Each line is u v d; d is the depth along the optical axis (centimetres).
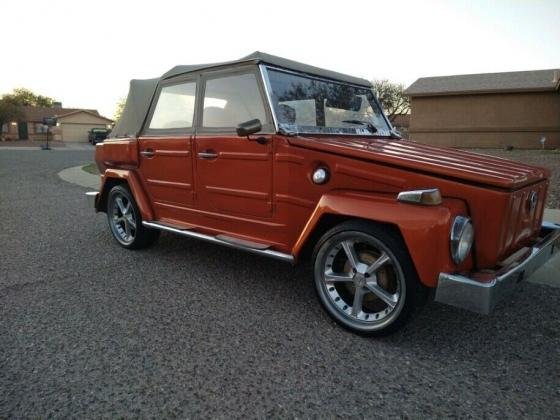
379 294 279
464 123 2753
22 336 287
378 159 276
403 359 262
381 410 217
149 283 384
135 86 465
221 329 298
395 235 266
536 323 310
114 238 532
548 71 2841
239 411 215
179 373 246
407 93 2842
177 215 420
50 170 1468
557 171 1170
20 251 481
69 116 5475
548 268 422
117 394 227
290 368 252
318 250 298
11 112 5238
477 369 253
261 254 331
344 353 269
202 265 433
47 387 232
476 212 257
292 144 310
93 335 289
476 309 238
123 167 475
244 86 342
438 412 216
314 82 371
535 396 228
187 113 394
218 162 362
